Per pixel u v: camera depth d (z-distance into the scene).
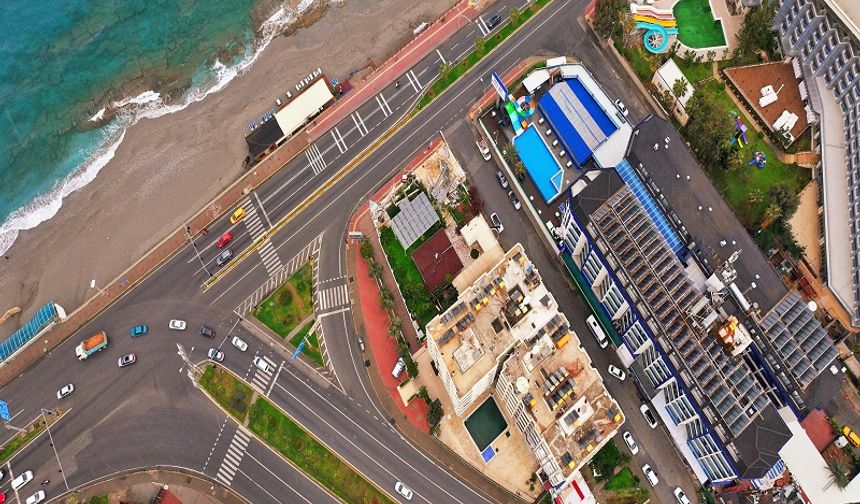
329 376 153.38
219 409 152.88
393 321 152.00
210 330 157.75
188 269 164.50
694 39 170.00
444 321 129.12
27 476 149.38
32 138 185.50
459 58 176.62
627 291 134.88
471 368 125.75
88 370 157.50
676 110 162.62
